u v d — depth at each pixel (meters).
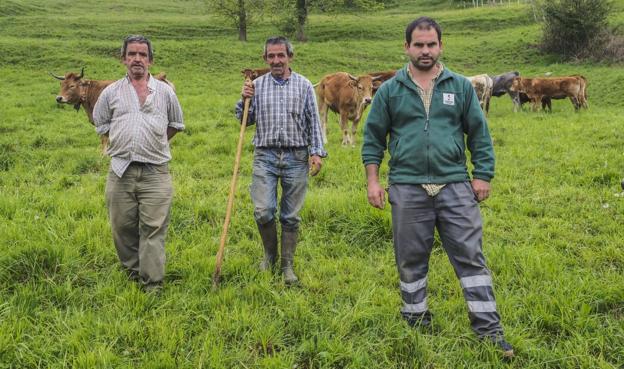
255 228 5.68
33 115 13.34
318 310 4.02
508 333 3.54
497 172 8.10
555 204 6.58
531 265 4.61
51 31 31.83
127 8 45.91
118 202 4.22
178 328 3.64
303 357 3.46
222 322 3.70
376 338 3.59
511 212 6.28
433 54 3.35
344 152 9.72
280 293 4.28
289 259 4.57
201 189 7.27
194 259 4.78
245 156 9.41
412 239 3.50
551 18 28.34
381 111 3.56
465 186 3.46
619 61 25.16
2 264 4.37
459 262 3.44
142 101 4.16
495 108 19.02
